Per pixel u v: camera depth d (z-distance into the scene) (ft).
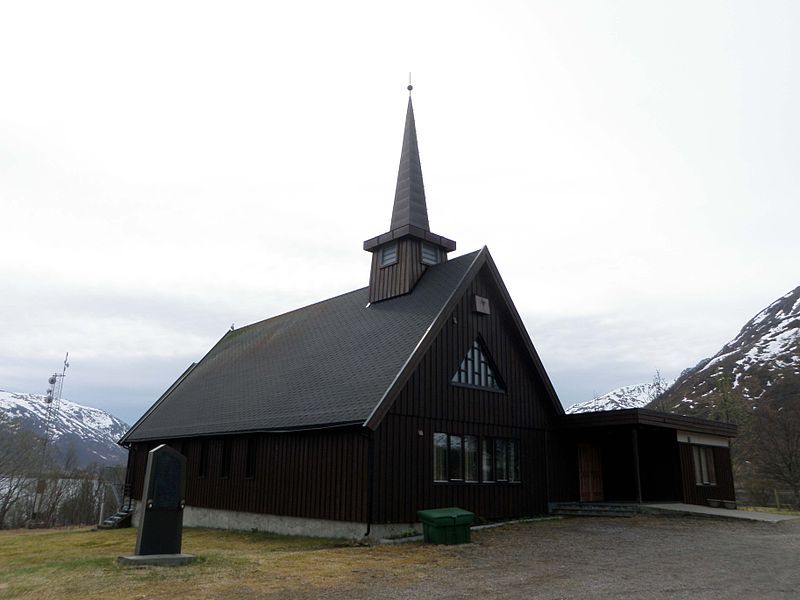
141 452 90.07
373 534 49.78
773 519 58.49
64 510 154.10
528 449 69.21
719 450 82.43
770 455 128.47
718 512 62.03
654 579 31.68
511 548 44.11
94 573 34.53
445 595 28.60
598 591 28.91
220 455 71.31
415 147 80.38
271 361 80.38
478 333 66.23
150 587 30.60
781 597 27.20
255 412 66.95
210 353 107.86
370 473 50.80
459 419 61.16
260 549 48.06
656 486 74.13
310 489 56.34
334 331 75.20
